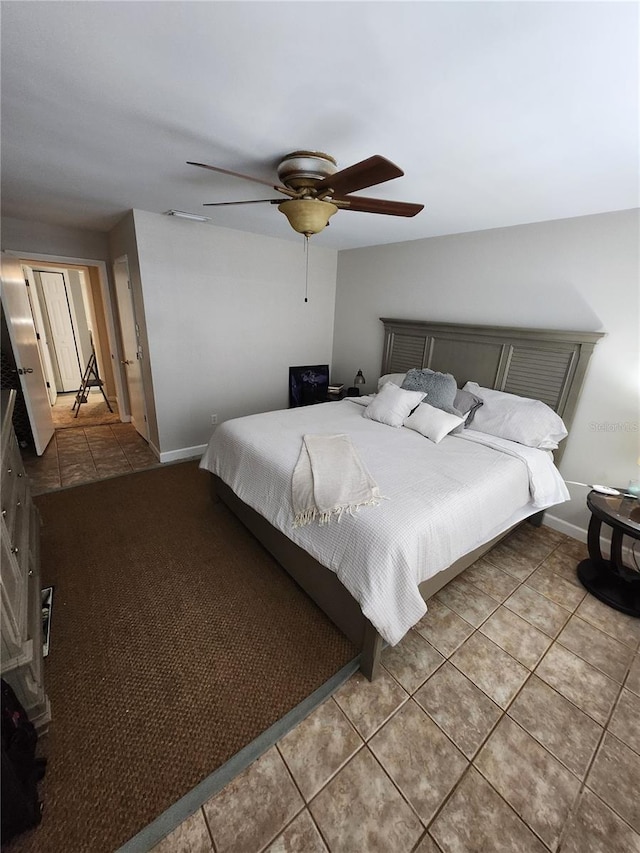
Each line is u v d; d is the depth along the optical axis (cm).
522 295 276
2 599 117
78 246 393
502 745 137
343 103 128
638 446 234
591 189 193
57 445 404
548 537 268
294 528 184
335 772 127
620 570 219
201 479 336
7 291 324
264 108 134
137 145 170
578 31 89
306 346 447
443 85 114
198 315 353
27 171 206
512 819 117
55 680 155
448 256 321
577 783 127
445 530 166
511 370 287
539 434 244
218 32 97
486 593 213
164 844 109
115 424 478
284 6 87
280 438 243
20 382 344
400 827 115
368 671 159
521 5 83
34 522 223
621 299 229
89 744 133
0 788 100
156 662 165
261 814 116
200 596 203
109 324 441
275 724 142
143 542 246
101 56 108
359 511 165
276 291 401
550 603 207
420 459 221
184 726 140
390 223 286
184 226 322
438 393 284
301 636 180
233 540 251
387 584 147
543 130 138
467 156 164
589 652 177
